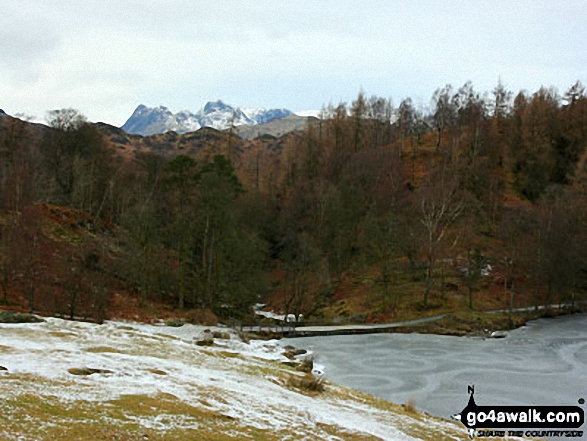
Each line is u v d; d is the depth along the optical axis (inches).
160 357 1322.6
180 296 2822.3
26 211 2704.2
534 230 3567.9
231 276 2974.9
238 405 903.1
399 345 2332.7
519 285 3491.6
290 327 2662.4
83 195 3683.6
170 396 866.8
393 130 6215.6
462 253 3740.2
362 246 4005.9
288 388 1205.1
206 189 2930.6
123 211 3582.7
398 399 1462.8
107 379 942.4
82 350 1252.5
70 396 775.1
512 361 2006.6
